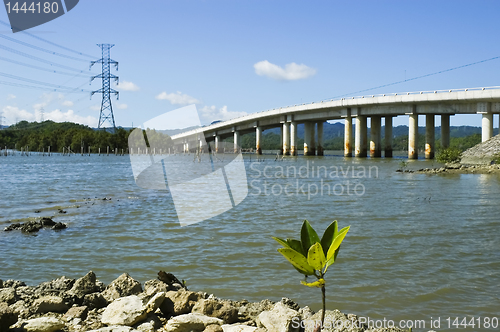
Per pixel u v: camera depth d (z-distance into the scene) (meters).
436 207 20.42
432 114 76.62
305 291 8.38
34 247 12.48
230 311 6.26
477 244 12.26
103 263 10.61
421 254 11.12
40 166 76.56
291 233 14.27
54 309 6.38
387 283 8.77
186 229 15.02
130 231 14.82
